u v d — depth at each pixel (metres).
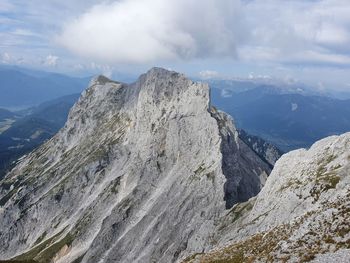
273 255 57.16
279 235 66.50
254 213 131.62
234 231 130.50
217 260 75.44
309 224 58.03
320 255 49.66
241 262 66.00
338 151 114.75
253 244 73.31
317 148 124.94
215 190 192.50
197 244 151.75
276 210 111.62
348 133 117.38
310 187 104.38
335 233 52.28
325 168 111.19
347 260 45.16
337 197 67.38
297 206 103.69
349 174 99.00
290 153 135.38
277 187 127.31
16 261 140.00
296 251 53.72
